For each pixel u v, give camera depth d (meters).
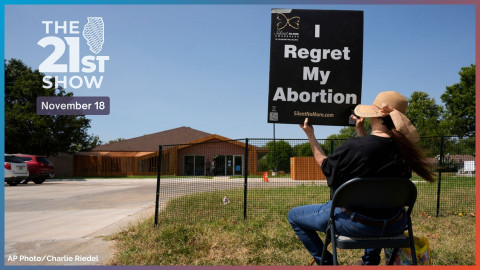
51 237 4.96
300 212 2.66
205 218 5.81
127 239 4.63
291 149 7.17
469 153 6.60
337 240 2.26
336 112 3.15
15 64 31.56
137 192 13.29
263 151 7.27
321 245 2.70
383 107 2.32
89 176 32.56
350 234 2.26
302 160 7.23
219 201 7.30
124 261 3.73
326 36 3.20
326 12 3.21
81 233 5.23
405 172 2.30
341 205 2.21
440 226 5.36
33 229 5.62
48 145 30.11
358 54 3.19
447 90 38.59
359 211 2.22
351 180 2.12
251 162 7.36
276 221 5.63
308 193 7.22
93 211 7.78
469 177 6.70
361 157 2.21
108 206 8.75
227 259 3.79
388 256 2.83
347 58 3.19
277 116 3.15
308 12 3.21
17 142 28.73
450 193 6.82
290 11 3.21
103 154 35.91
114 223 6.04
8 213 7.58
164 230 4.83
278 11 3.20
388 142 2.26
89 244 4.52
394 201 2.22
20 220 6.59
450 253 3.89
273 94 3.16
